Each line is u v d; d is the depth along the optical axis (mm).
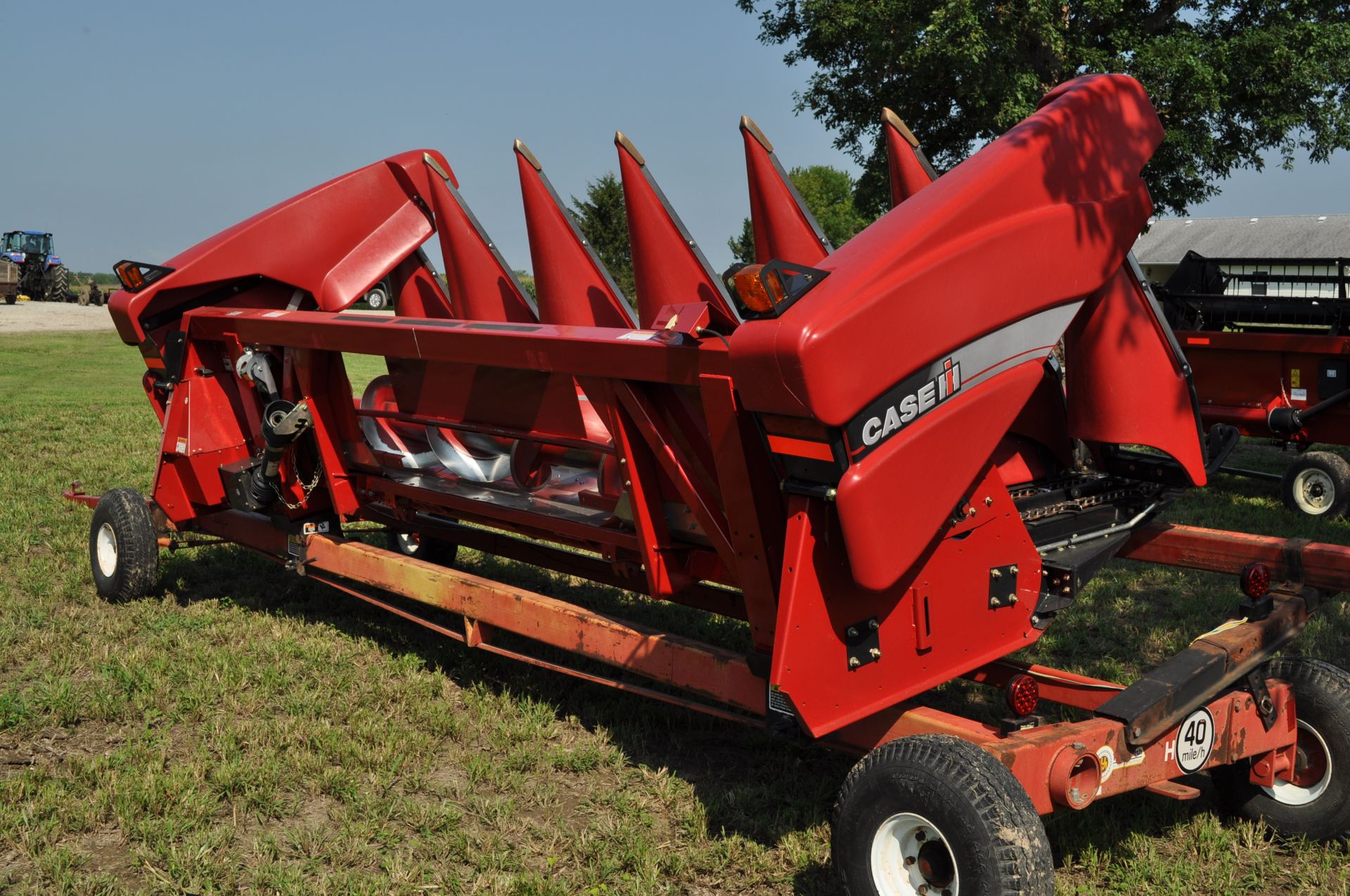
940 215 3439
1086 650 6105
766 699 3922
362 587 7445
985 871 2953
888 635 3730
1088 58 18453
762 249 4777
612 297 5168
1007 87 17594
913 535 3480
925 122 21578
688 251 4680
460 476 5816
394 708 5219
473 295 5980
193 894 3650
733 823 4168
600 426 4914
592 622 4574
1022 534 4082
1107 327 4223
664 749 4898
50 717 5074
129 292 6582
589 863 3871
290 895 3621
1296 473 9852
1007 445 4797
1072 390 4406
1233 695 3834
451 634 5355
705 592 5086
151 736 4887
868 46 19859
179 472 6855
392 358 5566
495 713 5176
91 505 7797
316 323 5484
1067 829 4066
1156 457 4805
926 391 3449
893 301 3293
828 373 3162
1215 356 10742
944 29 17688
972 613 3979
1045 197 3773
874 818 3244
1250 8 19266
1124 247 4070
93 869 3848
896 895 3238
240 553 8234
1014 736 3295
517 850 3955
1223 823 4215
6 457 12500
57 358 30203
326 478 6102
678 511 4504
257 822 4184
